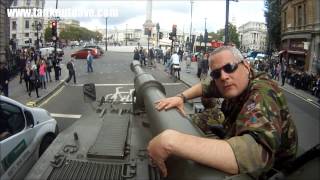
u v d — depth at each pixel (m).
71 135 4.60
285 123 2.38
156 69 42.31
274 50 55.50
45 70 25.61
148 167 3.61
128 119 5.24
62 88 26.41
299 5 43.38
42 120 6.98
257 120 2.16
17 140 5.74
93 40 169.88
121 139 4.29
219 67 2.57
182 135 2.11
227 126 2.88
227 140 2.08
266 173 2.31
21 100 20.23
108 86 26.92
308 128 14.89
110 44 150.88
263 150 2.06
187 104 5.18
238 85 2.56
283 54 47.88
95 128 4.88
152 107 3.60
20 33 105.88
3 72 20.94
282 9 50.50
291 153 2.46
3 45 39.38
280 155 2.45
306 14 41.59
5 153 5.25
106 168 3.63
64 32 136.00
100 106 6.23
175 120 2.86
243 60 2.59
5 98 6.18
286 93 28.47
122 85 27.50
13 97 21.31
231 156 1.99
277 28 54.00
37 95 21.33
